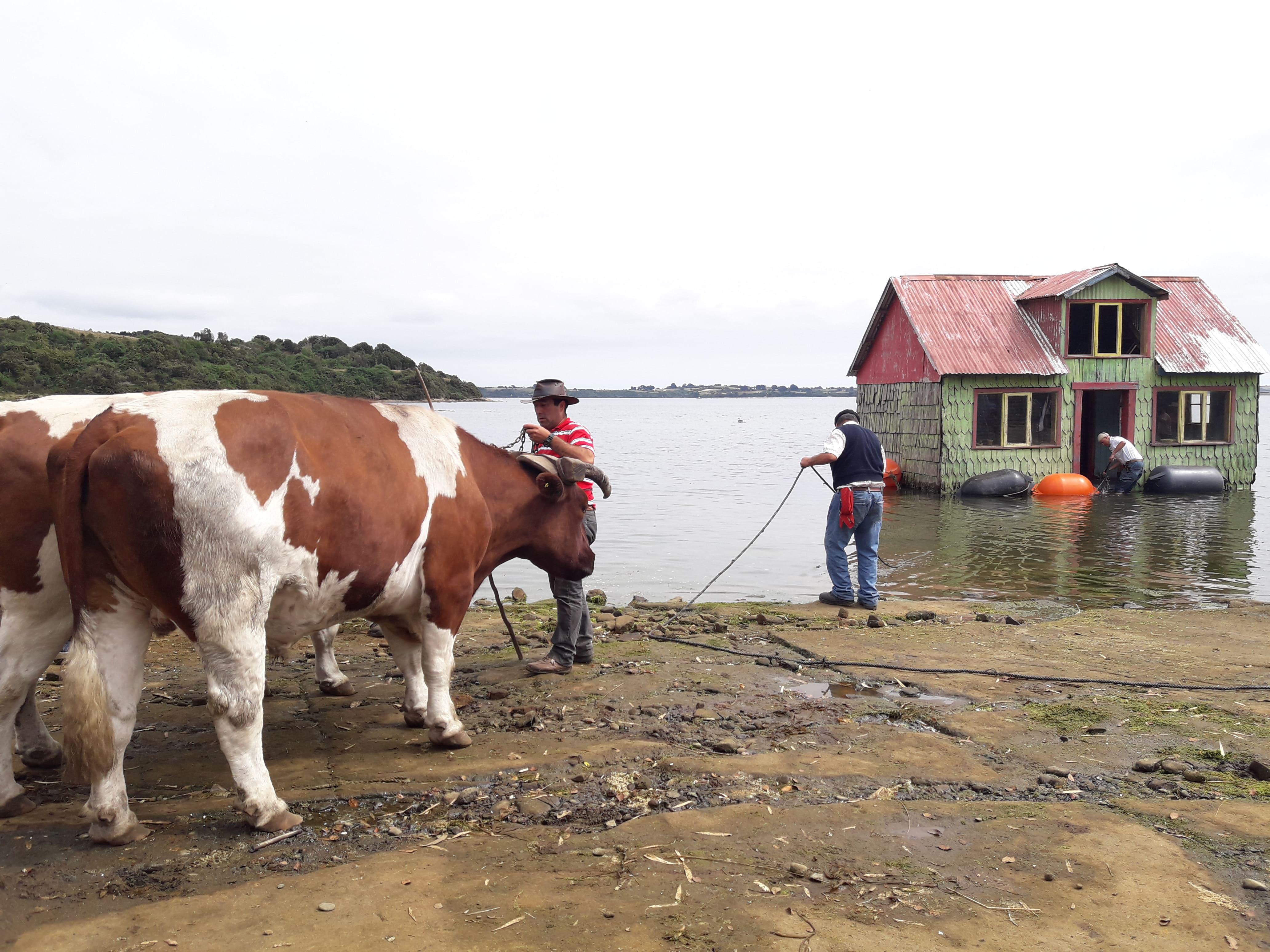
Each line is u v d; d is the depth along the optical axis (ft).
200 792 15.61
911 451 91.30
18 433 14.16
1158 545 53.72
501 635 27.58
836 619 29.66
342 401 15.87
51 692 21.90
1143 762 16.48
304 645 26.32
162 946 10.83
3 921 11.40
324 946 10.78
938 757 17.04
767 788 15.56
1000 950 10.64
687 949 10.64
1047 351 87.45
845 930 11.04
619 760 16.98
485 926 11.19
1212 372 89.30
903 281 92.53
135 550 12.59
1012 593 38.52
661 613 31.14
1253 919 11.37
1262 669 23.32
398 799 15.24
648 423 377.30
